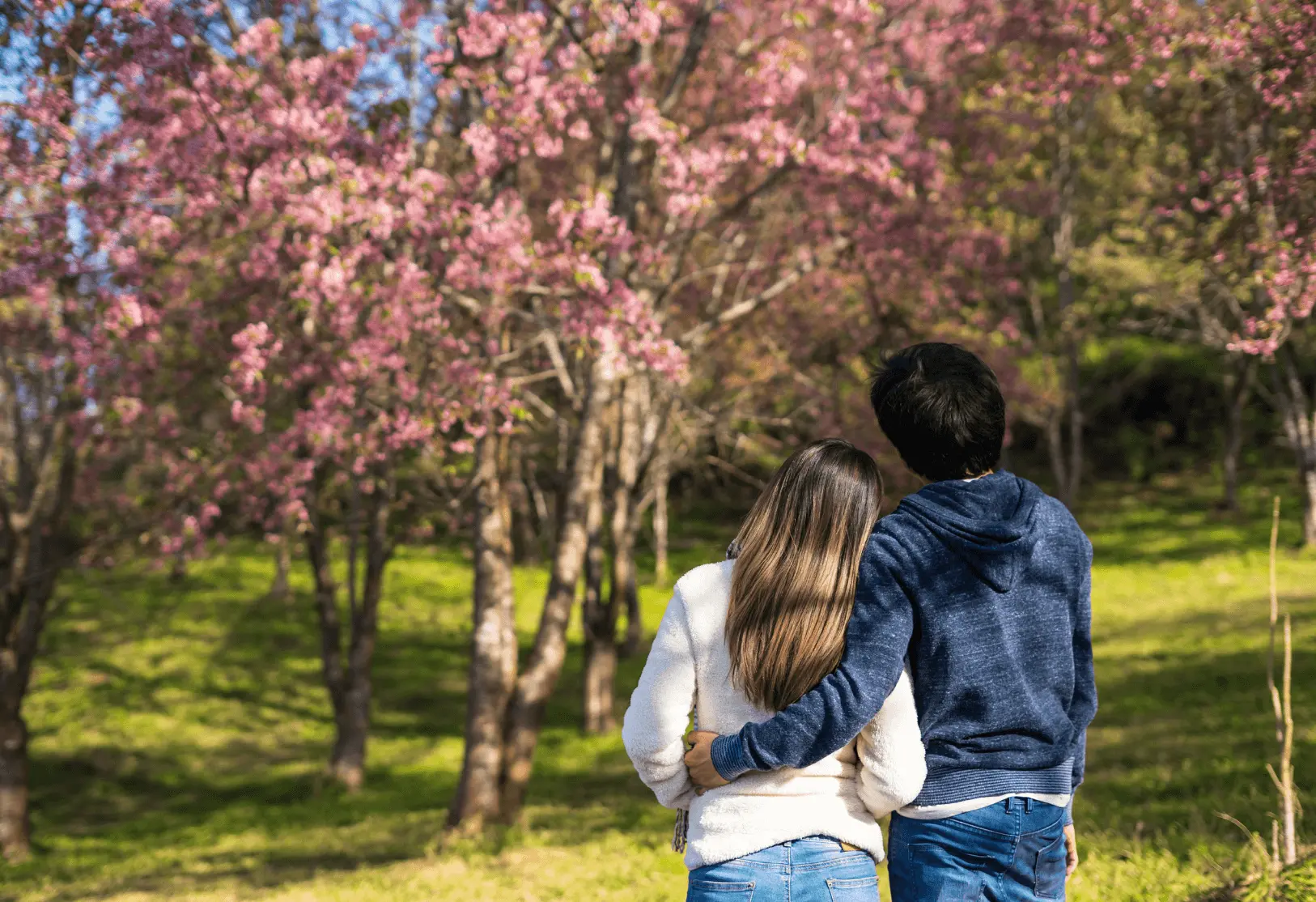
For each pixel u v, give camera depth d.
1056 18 9.78
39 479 14.20
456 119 11.92
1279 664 15.92
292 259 9.96
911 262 13.82
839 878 1.99
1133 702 14.96
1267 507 34.16
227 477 13.44
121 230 9.87
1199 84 8.13
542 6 11.98
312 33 10.54
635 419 18.78
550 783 16.17
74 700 23.20
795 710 1.92
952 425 2.12
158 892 10.06
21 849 14.27
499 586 11.62
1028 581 2.05
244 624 28.25
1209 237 7.48
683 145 10.60
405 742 20.59
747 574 2.04
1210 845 5.56
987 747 1.98
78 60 8.59
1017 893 2.00
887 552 2.01
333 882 8.94
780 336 17.83
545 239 12.16
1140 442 40.62
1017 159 14.48
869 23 11.91
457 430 11.90
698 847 2.02
